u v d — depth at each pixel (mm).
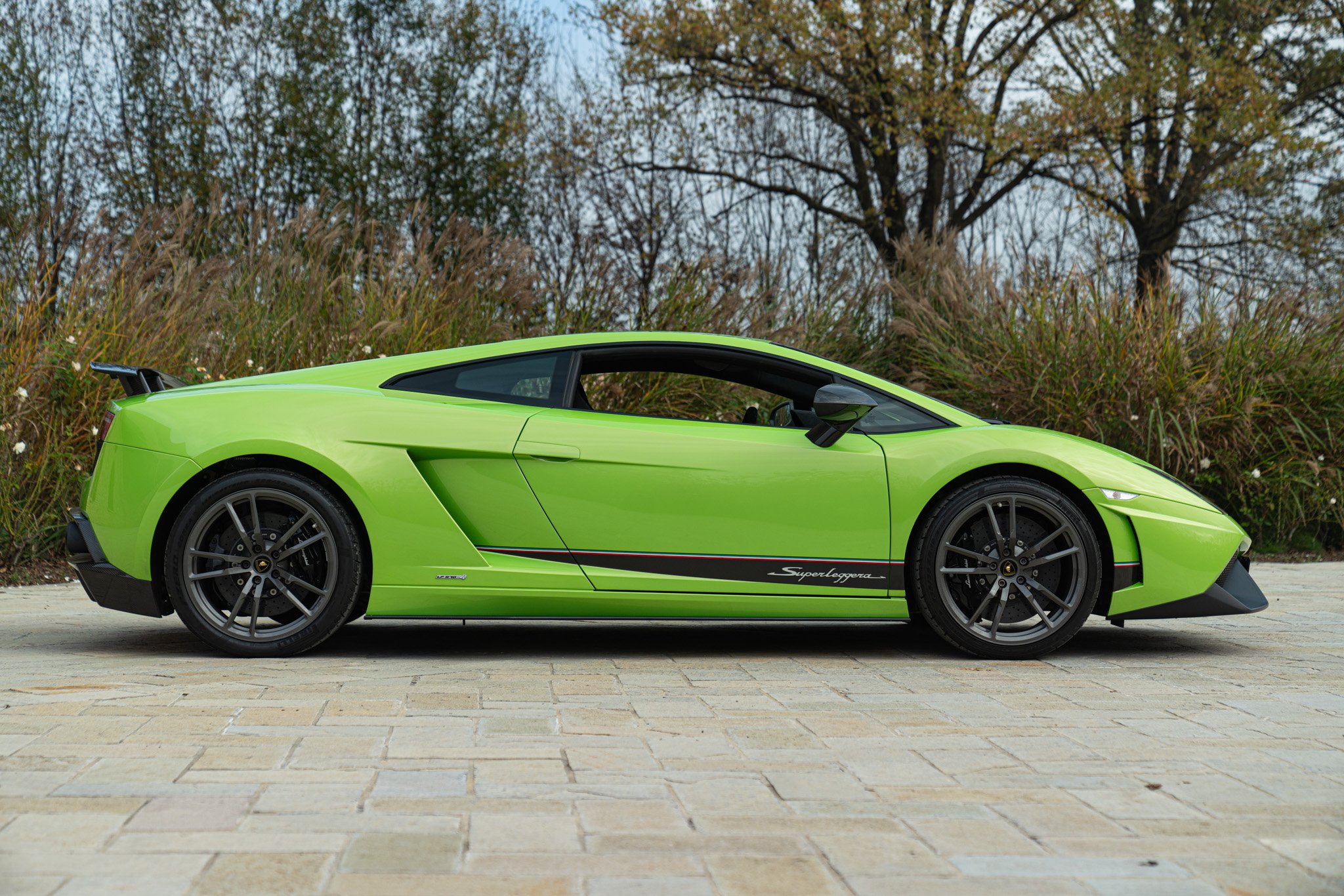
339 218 8453
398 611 3783
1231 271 15141
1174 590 3955
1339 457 8297
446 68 17750
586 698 3098
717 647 4230
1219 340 8430
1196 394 8016
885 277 10352
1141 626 4941
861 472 3867
